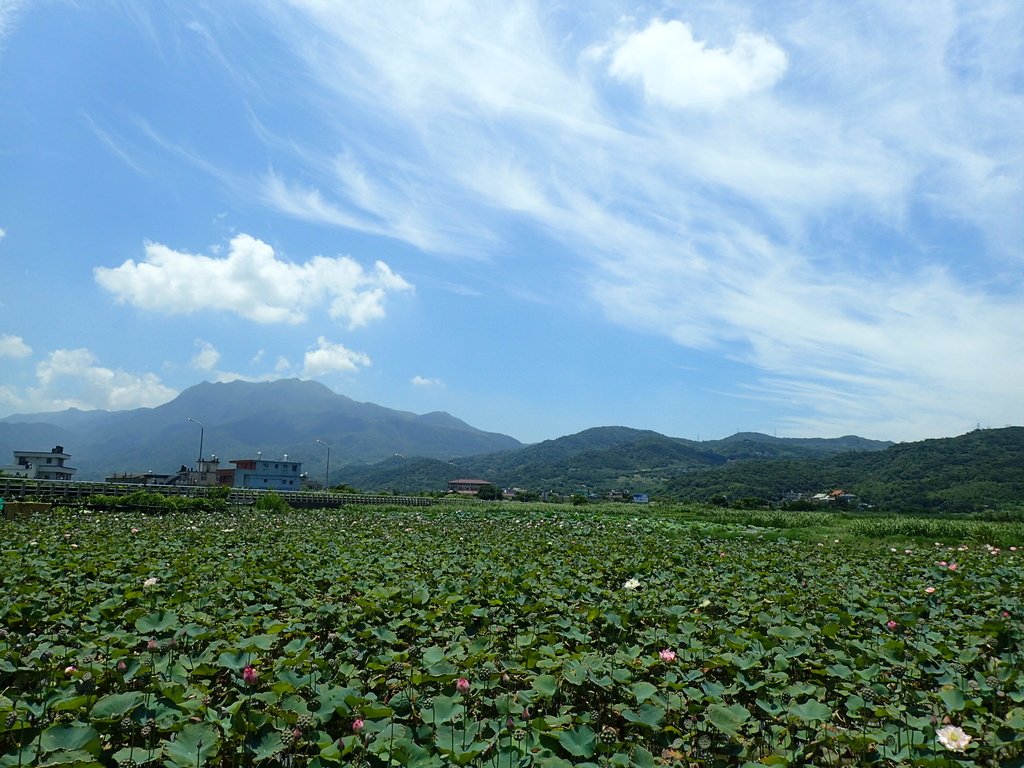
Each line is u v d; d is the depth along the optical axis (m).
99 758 4.71
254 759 4.93
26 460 95.44
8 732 4.86
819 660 7.47
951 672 7.03
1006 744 5.10
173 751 4.71
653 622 9.38
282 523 27.78
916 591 12.23
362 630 8.35
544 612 9.73
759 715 6.16
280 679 6.16
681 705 6.00
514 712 5.71
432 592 10.97
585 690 6.50
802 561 17.44
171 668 6.46
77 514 31.00
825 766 5.17
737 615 9.89
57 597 9.84
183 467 106.19
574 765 4.68
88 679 5.93
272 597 10.30
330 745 4.97
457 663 6.87
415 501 62.69
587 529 28.72
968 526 29.45
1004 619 9.34
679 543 22.45
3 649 6.93
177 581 11.58
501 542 20.88
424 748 4.86
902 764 5.05
